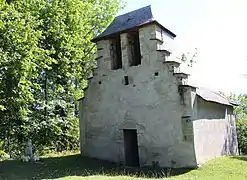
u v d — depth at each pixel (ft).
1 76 38.55
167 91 48.52
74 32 60.18
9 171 42.75
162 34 53.06
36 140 53.36
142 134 50.52
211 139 51.34
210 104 53.42
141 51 52.13
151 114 49.93
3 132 48.34
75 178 37.63
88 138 57.67
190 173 41.75
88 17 74.59
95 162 52.95
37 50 43.01
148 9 54.90
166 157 47.52
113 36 56.29
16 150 67.00
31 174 41.01
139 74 52.08
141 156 50.21
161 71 49.47
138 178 38.42
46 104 52.75
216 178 37.40
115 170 46.73
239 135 84.23
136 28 52.75
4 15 39.40
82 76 70.74
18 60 38.83
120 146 53.11
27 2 50.39
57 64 55.57
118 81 54.70
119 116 53.88
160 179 37.76
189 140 45.42
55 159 55.31
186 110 46.21
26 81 41.52
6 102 42.29
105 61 56.90
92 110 57.67
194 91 47.37
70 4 59.11
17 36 39.11
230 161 47.88
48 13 54.08
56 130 52.37
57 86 57.52
